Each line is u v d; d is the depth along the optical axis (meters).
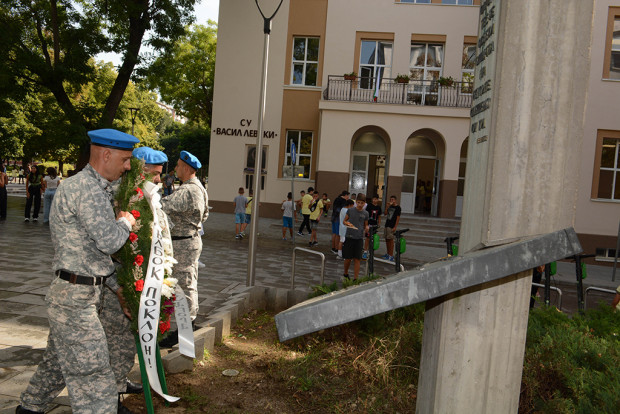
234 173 23.97
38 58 16.95
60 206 2.70
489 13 2.51
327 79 23.03
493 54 2.41
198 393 3.79
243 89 23.86
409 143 24.09
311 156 23.84
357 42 23.14
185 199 4.59
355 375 4.14
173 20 18.42
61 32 17.66
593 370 3.65
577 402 3.42
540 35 2.34
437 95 22.11
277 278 9.78
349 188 23.88
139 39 18.45
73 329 2.68
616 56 18.89
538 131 2.37
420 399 2.78
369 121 21.31
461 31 22.64
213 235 16.16
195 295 4.76
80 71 17.83
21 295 6.02
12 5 16.94
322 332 5.04
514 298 2.49
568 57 2.36
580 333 4.20
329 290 5.69
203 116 38.03
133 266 3.06
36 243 10.73
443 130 21.06
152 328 3.01
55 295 2.68
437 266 2.12
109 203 2.78
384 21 22.97
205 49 34.25
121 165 3.00
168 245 3.51
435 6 22.72
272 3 23.55
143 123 51.91
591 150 18.83
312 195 18.28
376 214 15.09
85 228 2.66
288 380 4.05
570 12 2.34
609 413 2.99
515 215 2.38
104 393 2.73
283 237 16.75
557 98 2.37
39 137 18.69
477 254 2.09
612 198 18.97
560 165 2.39
